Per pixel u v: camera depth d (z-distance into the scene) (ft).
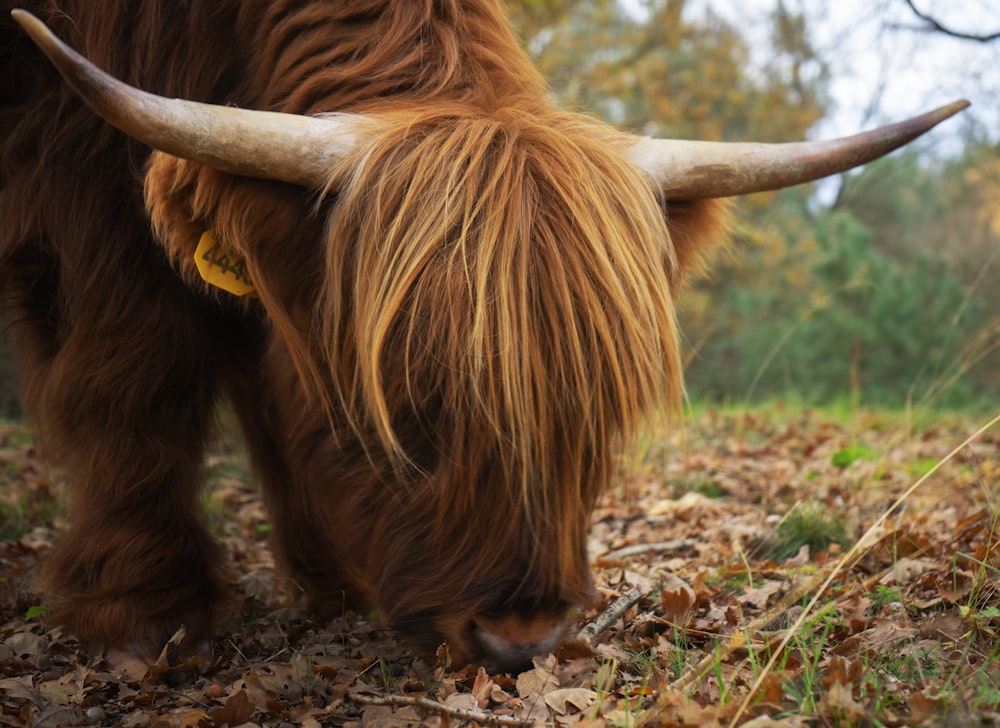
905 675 8.16
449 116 8.73
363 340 8.13
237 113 8.18
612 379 8.04
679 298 10.24
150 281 10.34
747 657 9.07
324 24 10.03
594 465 8.29
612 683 8.69
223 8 10.44
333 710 8.91
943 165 48.96
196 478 11.00
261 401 11.93
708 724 7.18
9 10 10.58
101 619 10.18
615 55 50.26
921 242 58.44
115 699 9.48
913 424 25.31
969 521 12.92
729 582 12.65
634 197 8.52
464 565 8.17
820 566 12.46
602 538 16.40
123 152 10.15
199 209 8.43
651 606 11.87
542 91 10.21
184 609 10.45
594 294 7.94
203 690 9.57
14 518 18.06
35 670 10.53
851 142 9.62
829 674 7.89
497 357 7.82
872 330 42.19
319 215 8.62
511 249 7.85
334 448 9.20
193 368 10.71
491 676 8.63
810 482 18.56
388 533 8.66
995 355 40.45
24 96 10.71
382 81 9.50
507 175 8.12
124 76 10.52
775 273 51.90
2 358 35.70
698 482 19.49
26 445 25.98
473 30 10.08
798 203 59.31
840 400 33.47
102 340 10.29
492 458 7.99
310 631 11.73
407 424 8.26
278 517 12.71
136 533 10.36
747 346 49.52
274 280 8.79
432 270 7.94
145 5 10.37
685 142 9.61
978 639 8.90
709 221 9.78
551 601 8.16
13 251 10.82
